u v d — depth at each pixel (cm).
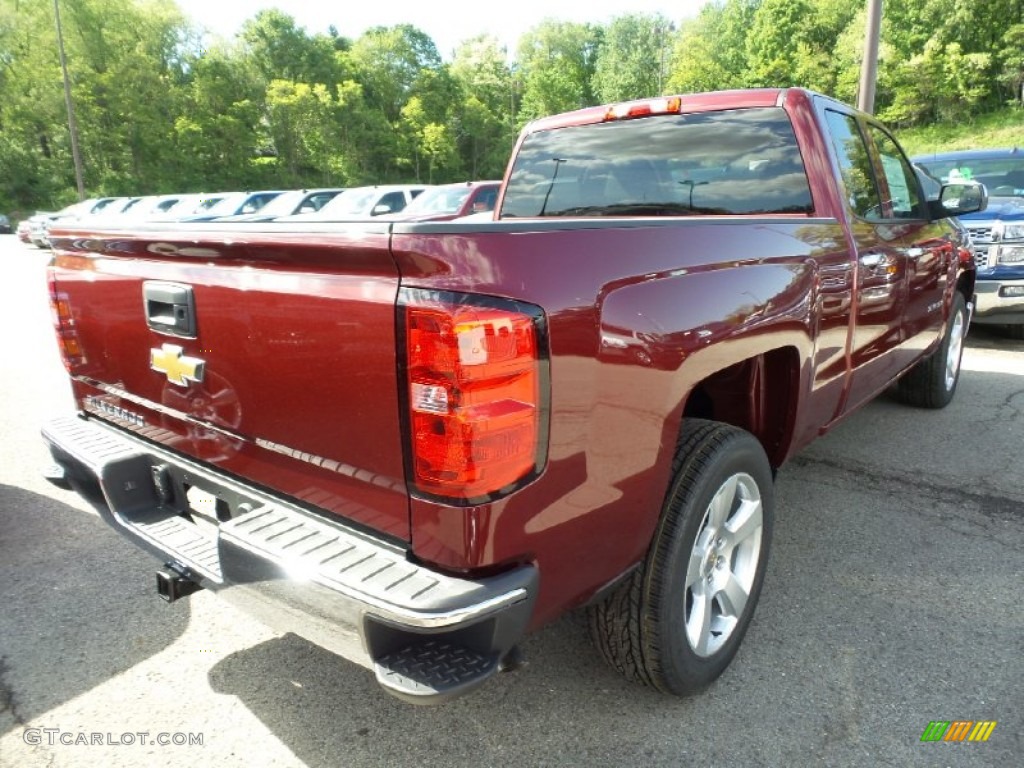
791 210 324
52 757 219
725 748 218
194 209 2172
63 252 265
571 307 170
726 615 250
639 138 360
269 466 204
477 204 1320
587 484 180
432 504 164
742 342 228
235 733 229
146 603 305
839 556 330
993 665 252
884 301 357
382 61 7919
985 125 5800
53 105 4981
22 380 689
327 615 166
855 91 6234
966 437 484
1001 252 718
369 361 167
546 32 10250
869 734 221
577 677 252
